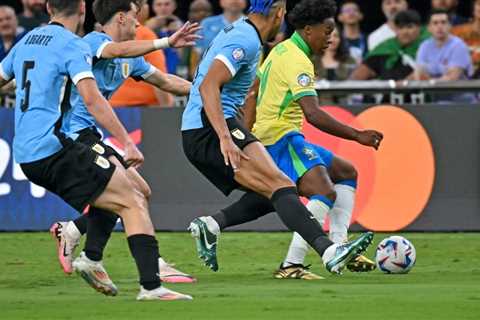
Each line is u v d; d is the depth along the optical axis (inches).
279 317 665.0
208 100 806.5
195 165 855.1
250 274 962.7
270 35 836.0
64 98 749.3
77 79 734.5
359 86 1342.3
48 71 743.7
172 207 1314.0
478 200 1305.4
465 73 1545.3
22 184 1322.6
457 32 1628.9
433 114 1301.7
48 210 1325.0
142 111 1309.1
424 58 1552.7
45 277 944.9
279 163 928.3
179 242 1216.2
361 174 1301.7
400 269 948.0
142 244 737.6
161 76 941.8
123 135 732.7
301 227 800.9
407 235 1282.0
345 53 1573.6
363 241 775.7
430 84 1349.7
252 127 955.3
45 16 1599.4
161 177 1314.0
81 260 783.1
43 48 749.3
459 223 1307.8
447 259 1072.2
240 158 812.0
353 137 890.7
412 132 1302.9
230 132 824.9
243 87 840.3
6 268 1013.2
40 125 745.6
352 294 787.4
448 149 1305.4
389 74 1556.3
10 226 1325.0
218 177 847.1
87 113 847.7
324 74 1568.7
